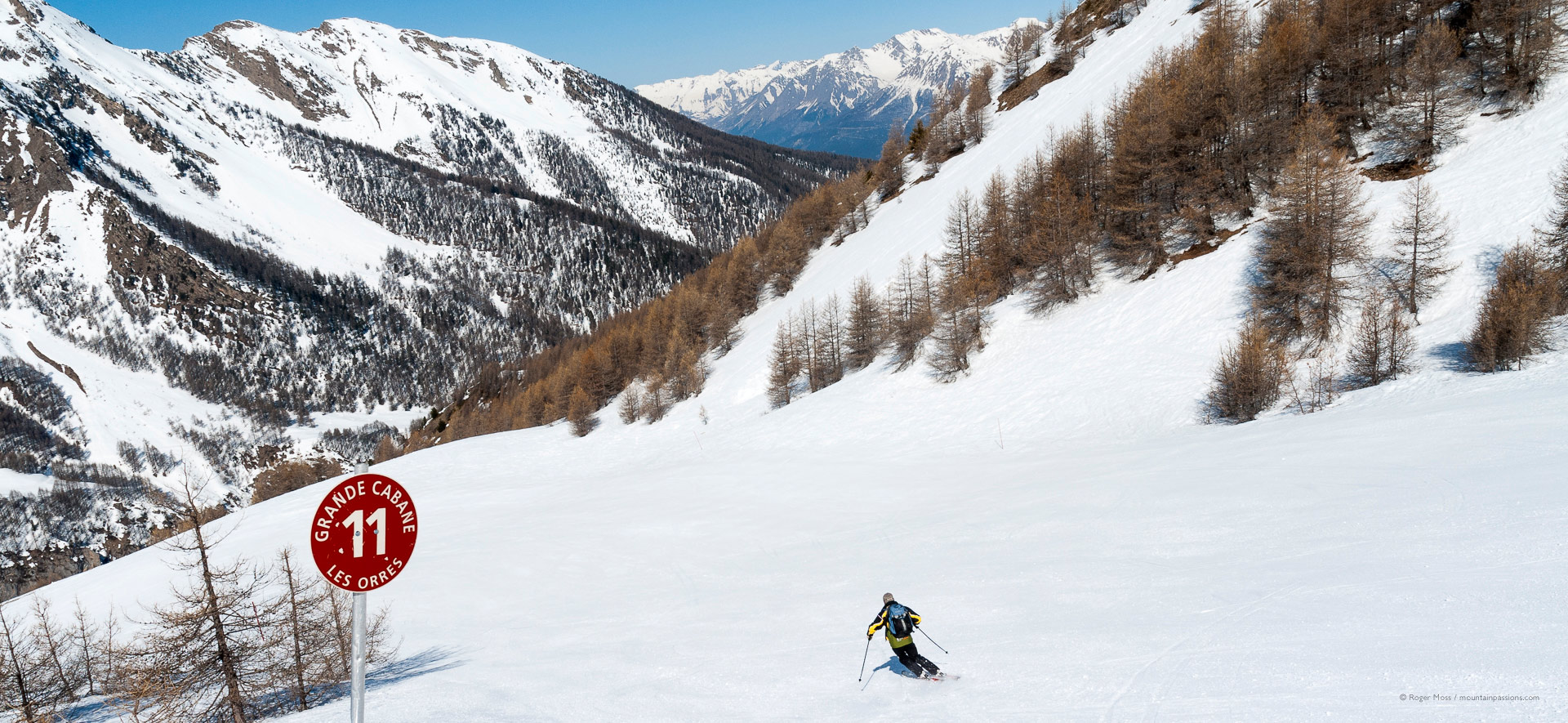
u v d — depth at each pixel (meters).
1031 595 17.05
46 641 32.50
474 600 29.92
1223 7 89.69
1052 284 69.56
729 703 12.41
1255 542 18.42
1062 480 34.03
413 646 23.73
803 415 72.25
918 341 74.75
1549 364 34.22
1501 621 10.38
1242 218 60.88
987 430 55.28
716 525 38.44
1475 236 45.19
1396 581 13.02
